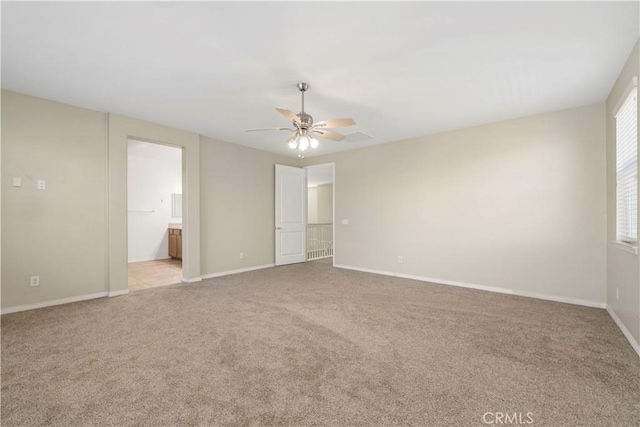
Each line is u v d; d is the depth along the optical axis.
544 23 2.02
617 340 2.48
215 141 5.09
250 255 5.68
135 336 2.55
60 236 3.45
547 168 3.70
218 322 2.89
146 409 1.60
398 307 3.38
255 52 2.38
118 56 2.44
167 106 3.56
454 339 2.51
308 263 6.49
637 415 1.55
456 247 4.45
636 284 2.28
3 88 3.07
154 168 7.21
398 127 4.35
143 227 7.00
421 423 1.50
